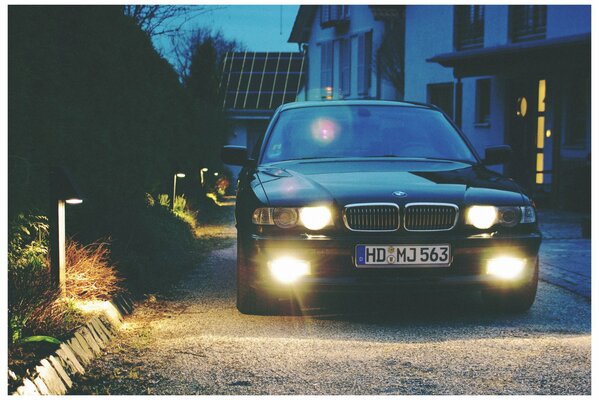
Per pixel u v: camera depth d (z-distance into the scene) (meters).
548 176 17.66
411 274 5.40
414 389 4.05
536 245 5.61
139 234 7.98
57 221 5.32
